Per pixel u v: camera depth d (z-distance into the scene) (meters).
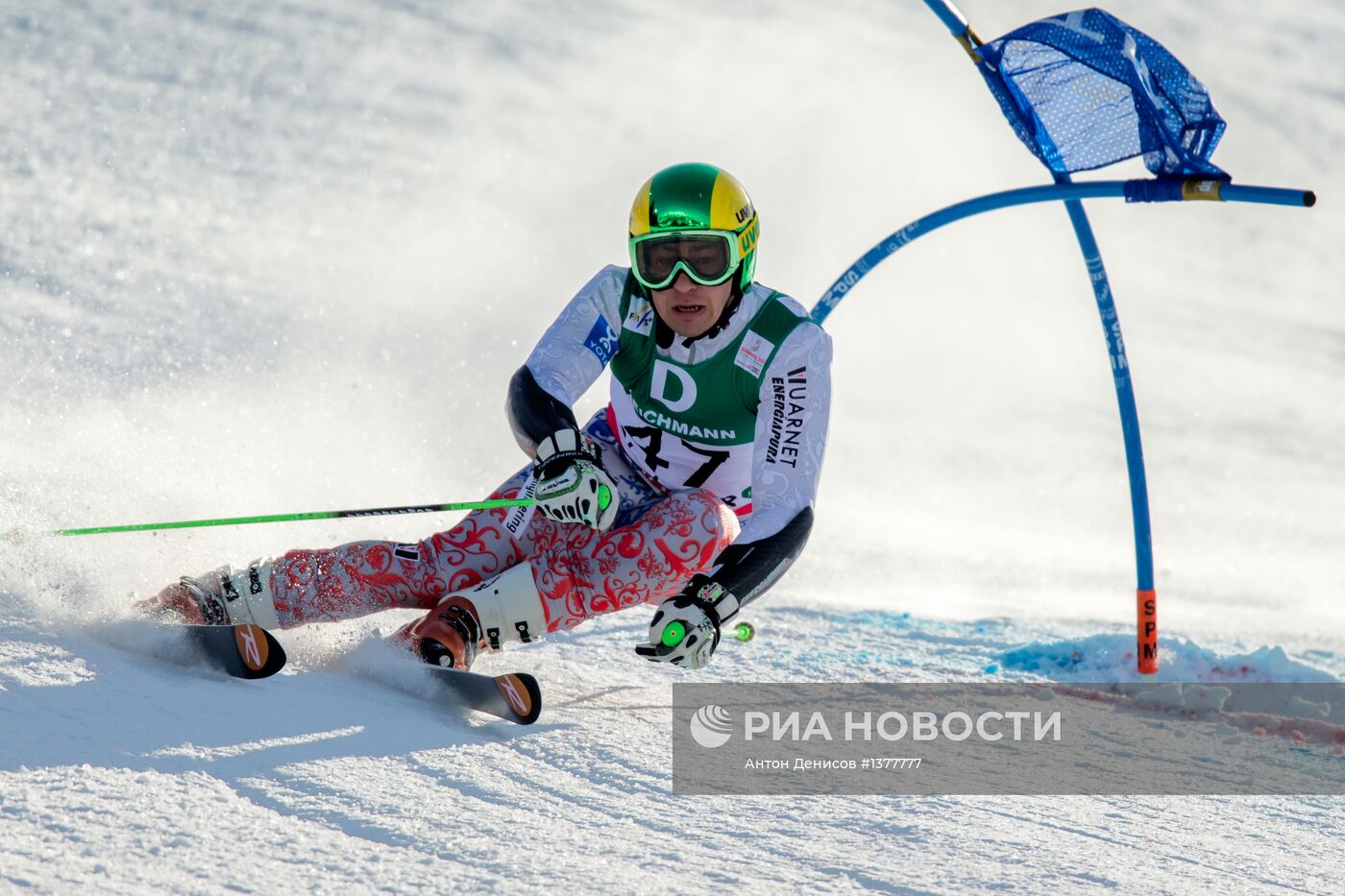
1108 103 13.27
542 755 8.52
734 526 10.62
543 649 12.06
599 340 10.84
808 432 10.43
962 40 13.57
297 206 44.59
